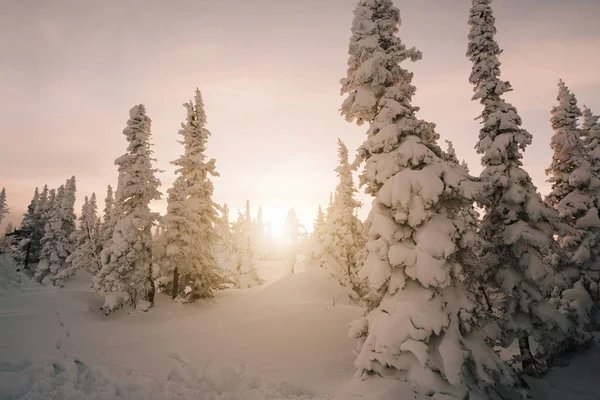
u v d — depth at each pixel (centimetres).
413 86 1331
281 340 1745
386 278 1148
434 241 1109
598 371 1560
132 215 2739
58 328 1761
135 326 2120
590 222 2047
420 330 1018
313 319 2069
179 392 956
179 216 3005
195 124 3306
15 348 1210
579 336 1797
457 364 971
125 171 2859
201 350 1488
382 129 1248
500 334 1319
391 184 1191
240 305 2608
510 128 1609
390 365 1027
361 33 1336
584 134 2534
